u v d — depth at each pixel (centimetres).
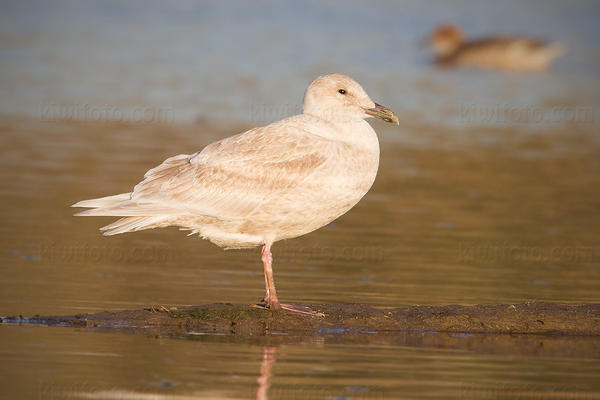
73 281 1396
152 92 3419
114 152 2477
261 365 1031
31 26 4988
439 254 1666
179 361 1038
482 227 1894
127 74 3769
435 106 3412
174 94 3381
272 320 1191
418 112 3294
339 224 1895
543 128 3119
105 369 1003
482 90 3806
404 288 1416
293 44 4741
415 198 2150
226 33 5044
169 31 5053
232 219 1199
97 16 5544
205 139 2680
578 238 1812
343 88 1230
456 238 1794
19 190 2031
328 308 1251
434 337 1172
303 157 1184
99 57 4150
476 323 1208
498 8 6384
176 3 6178
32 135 2661
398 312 1240
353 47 4784
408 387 970
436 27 5241
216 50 4475
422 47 4753
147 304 1282
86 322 1181
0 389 931
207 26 5297
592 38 5444
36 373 983
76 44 4481
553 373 1030
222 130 2817
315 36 5056
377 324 1198
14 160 2333
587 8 6375
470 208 2062
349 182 1189
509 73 4347
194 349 1085
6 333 1120
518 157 2656
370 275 1498
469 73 4275
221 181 1195
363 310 1244
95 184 2114
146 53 4325
